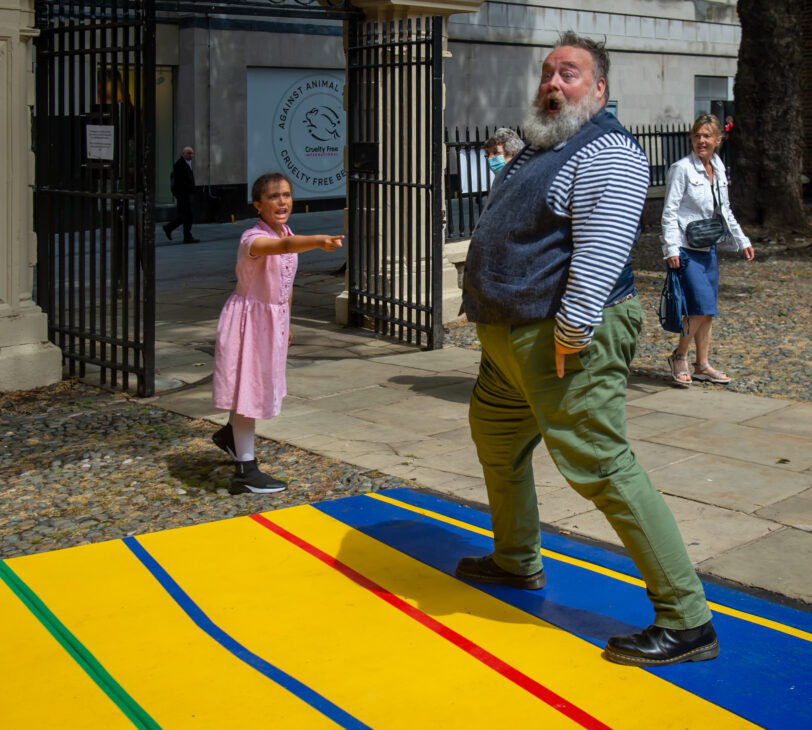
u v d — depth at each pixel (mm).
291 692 3123
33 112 7551
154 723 2945
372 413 6508
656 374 7516
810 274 12508
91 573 4059
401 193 8695
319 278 12594
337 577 4020
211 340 9008
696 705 3025
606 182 3020
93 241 7152
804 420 6215
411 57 8445
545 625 3590
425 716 2977
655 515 3211
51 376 7266
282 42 22094
